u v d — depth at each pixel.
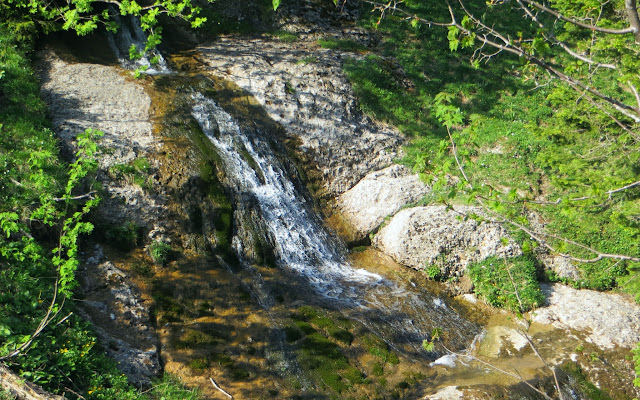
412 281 13.32
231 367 9.82
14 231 9.09
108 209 11.74
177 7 12.79
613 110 14.38
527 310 12.66
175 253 11.91
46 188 10.84
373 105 17.30
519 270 13.25
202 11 19.12
